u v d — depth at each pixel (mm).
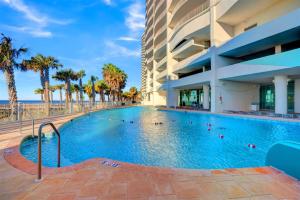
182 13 20719
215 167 4469
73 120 11852
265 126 9539
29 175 2658
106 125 11203
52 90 39062
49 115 13953
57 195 2068
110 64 37094
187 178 2471
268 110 15336
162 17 27750
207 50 15547
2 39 11430
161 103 35250
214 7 14766
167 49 25172
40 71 16484
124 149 5965
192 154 5418
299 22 8836
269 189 2156
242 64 11977
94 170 2770
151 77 39406
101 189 2186
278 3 12086
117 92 40438
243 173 2621
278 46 11812
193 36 17953
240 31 14969
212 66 14766
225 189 2168
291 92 13664
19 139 5531
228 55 14594
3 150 4230
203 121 12414
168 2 25188
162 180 2418
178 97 24922
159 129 9633
